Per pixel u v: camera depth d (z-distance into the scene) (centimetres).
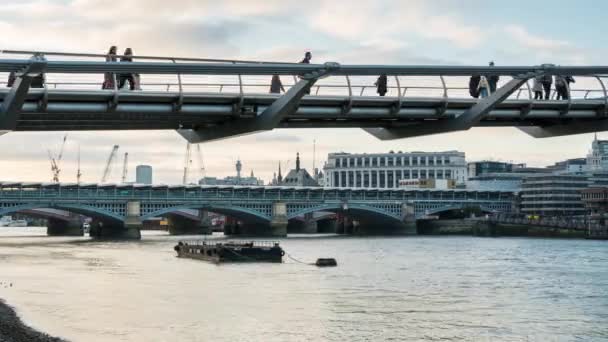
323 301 8881
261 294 9562
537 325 7300
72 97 4866
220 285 10619
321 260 14025
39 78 4884
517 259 15275
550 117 6197
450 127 5834
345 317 7719
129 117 5350
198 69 4641
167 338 6625
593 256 15975
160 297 9275
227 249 15250
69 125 5659
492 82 5681
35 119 5300
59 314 7831
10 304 8488
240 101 5188
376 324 7325
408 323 7388
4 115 4625
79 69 4428
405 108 5631
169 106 5169
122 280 11331
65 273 12419
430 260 15162
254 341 6531
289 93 5028
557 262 14412
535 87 5988
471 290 9956
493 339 6662
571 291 9831
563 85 6075
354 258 15888
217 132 5728
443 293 9631
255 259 15362
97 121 5525
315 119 5922
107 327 7106
